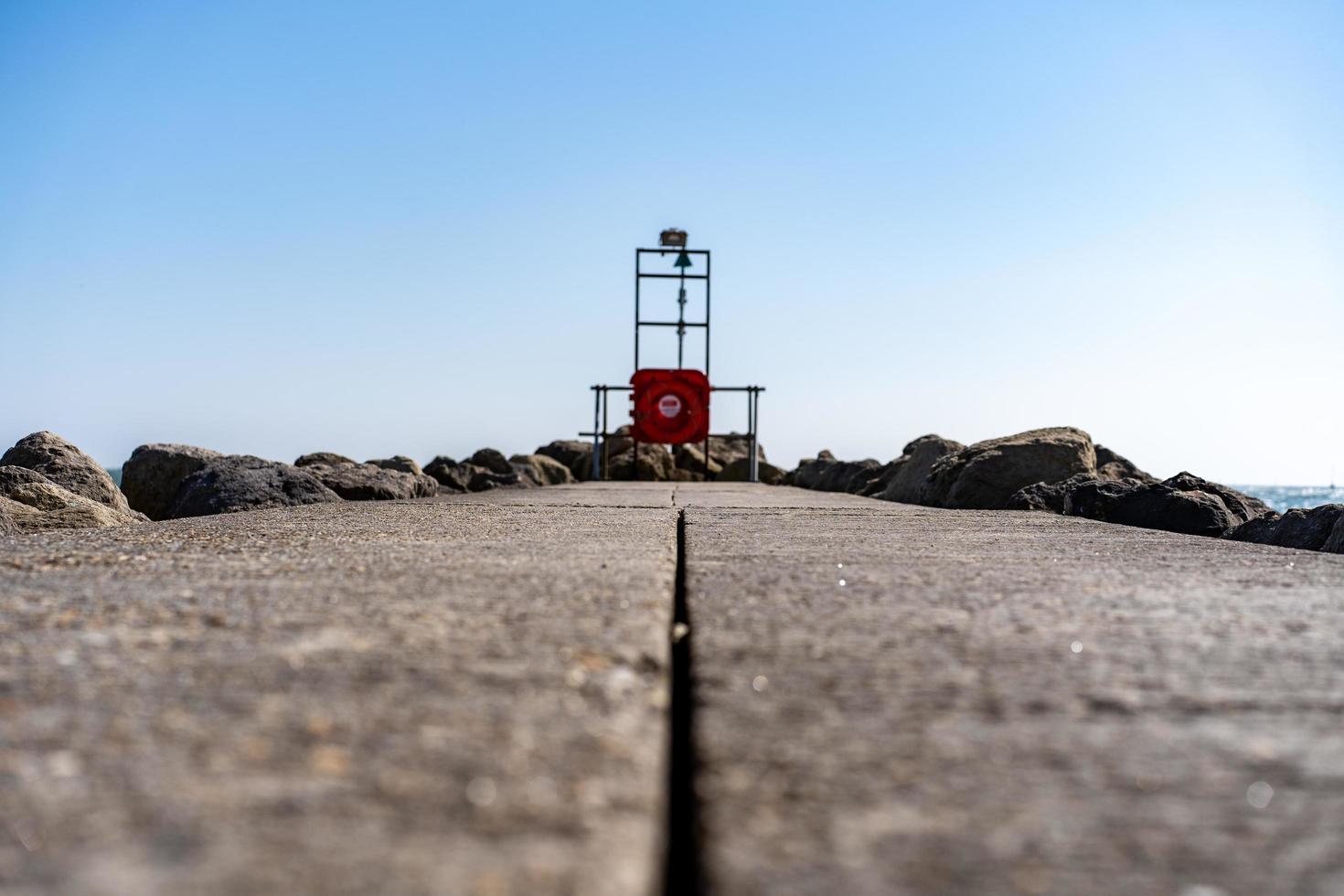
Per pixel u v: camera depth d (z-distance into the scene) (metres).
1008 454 9.70
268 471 8.71
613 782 1.43
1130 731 1.72
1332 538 5.61
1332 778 1.51
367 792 1.39
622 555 4.00
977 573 3.61
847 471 17.08
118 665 2.03
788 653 2.23
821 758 1.57
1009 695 1.91
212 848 1.22
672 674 2.24
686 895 1.35
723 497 10.67
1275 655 2.27
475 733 1.63
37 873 1.15
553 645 2.23
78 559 3.64
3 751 1.52
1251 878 1.21
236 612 2.60
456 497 10.12
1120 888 1.18
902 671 2.08
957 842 1.29
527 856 1.21
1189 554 4.35
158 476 12.52
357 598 2.83
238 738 1.59
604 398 21.59
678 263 22.56
